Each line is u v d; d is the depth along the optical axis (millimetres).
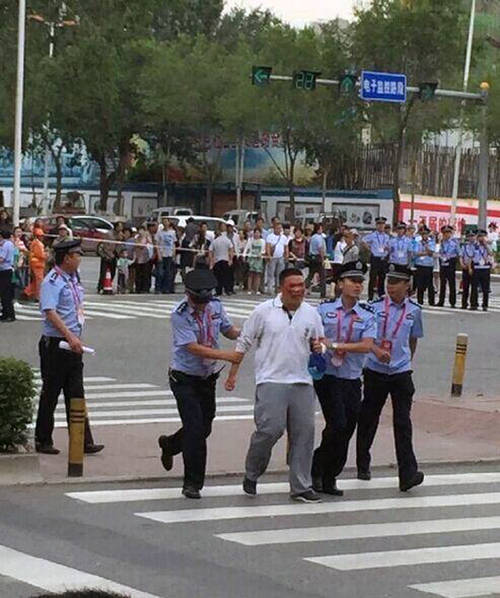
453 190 59875
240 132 65188
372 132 62250
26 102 44562
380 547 9539
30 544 9234
